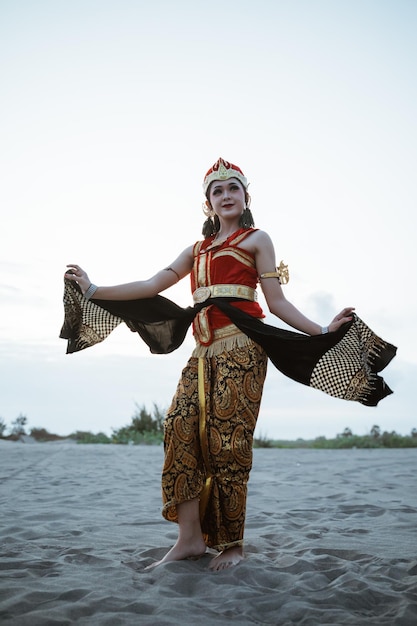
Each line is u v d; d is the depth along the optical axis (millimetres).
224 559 3121
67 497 5816
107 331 3641
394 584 2822
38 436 20906
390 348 3299
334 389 3303
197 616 2340
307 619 2332
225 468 3201
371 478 7570
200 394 3289
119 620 2260
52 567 3086
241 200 3594
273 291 3389
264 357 3387
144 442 18641
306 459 11094
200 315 3395
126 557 3354
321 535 3971
